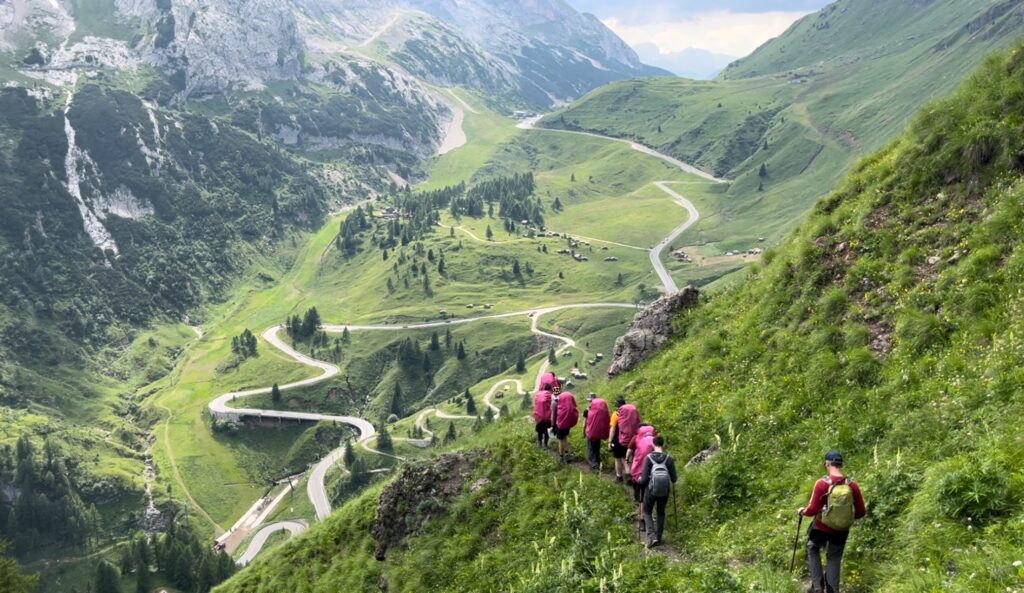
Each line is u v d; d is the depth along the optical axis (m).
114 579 173.00
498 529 22.84
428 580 22.80
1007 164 21.47
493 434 29.83
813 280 24.45
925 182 23.84
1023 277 17.83
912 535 12.99
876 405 18.11
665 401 25.44
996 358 16.23
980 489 12.38
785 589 13.41
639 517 18.92
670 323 31.52
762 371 22.95
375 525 27.69
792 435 19.42
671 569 16.17
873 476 15.39
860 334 20.67
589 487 21.72
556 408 23.58
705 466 20.28
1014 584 10.24
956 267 20.02
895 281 21.50
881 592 12.31
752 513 17.44
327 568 28.91
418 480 26.88
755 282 28.86
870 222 24.59
